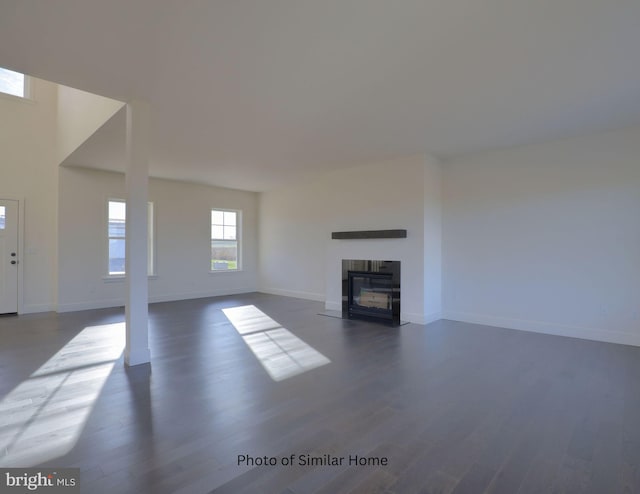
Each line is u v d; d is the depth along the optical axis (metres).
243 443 2.07
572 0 2.00
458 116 3.76
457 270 5.38
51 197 6.15
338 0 2.01
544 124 4.00
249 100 3.37
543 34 2.33
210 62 2.70
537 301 4.70
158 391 2.79
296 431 2.21
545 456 1.95
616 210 4.19
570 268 4.47
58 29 2.28
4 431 2.19
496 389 2.85
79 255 6.20
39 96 6.07
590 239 4.34
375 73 2.86
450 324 5.14
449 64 2.71
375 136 4.41
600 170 4.29
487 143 4.69
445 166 5.50
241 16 2.15
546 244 4.64
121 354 3.71
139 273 3.40
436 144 4.74
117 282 6.59
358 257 5.88
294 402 2.61
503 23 2.21
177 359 3.57
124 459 1.91
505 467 1.85
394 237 5.32
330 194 6.42
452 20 2.19
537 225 4.70
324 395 2.73
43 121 6.10
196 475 1.78
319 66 2.75
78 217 6.19
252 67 2.77
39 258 6.04
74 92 5.05
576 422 2.33
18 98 5.89
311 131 4.23
